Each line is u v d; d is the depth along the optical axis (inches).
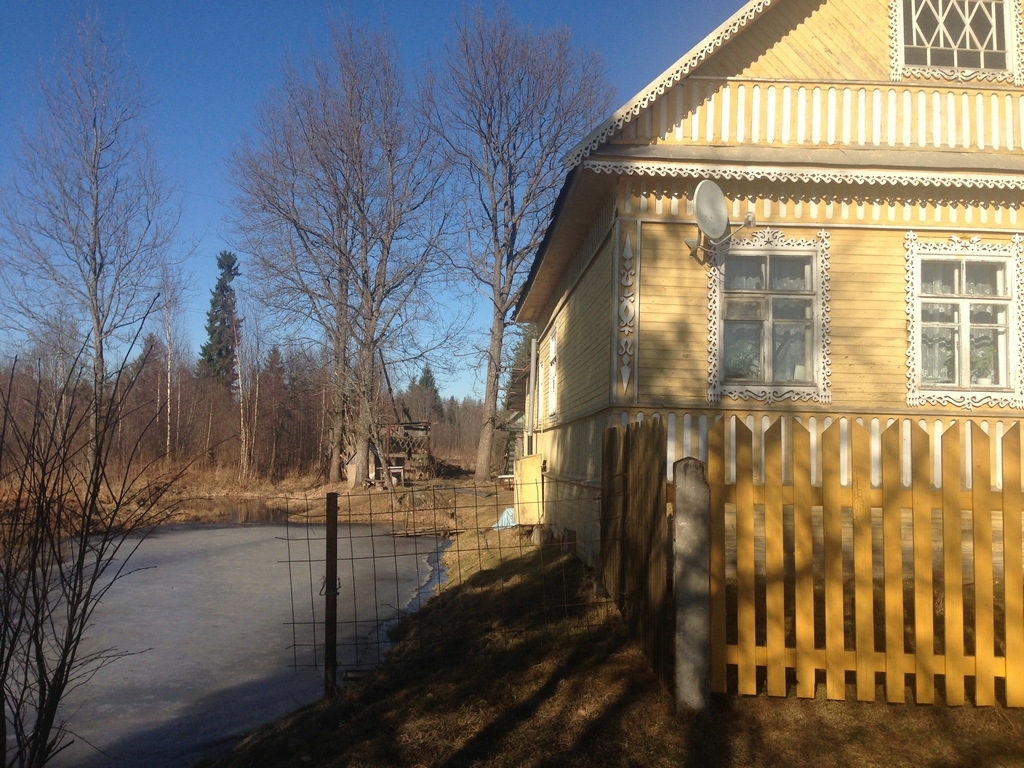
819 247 387.9
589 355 455.5
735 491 206.8
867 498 203.9
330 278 1391.5
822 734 191.8
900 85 403.2
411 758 202.7
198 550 748.0
